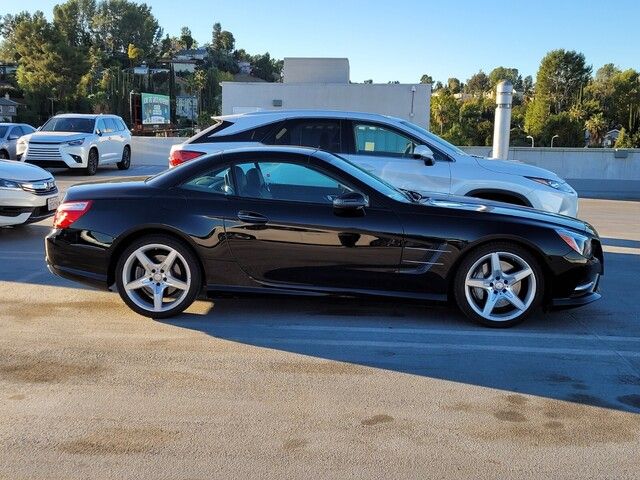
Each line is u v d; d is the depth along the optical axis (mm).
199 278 5277
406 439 3396
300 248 5133
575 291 5160
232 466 3111
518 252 5113
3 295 6047
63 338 4867
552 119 84562
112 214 5262
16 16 108938
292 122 7902
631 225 11656
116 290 5422
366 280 5156
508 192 7535
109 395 3883
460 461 3184
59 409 3689
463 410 3748
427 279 5133
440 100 79812
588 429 3533
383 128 7824
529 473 3078
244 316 5488
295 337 4973
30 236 9219
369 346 4793
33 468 3072
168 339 4883
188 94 113312
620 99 94125
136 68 110938
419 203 5289
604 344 4910
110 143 20500
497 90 15125
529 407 3799
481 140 78062
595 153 20359
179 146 8023
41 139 18141
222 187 5316
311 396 3912
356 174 5344
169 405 3762
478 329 5223
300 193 5254
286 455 3221
